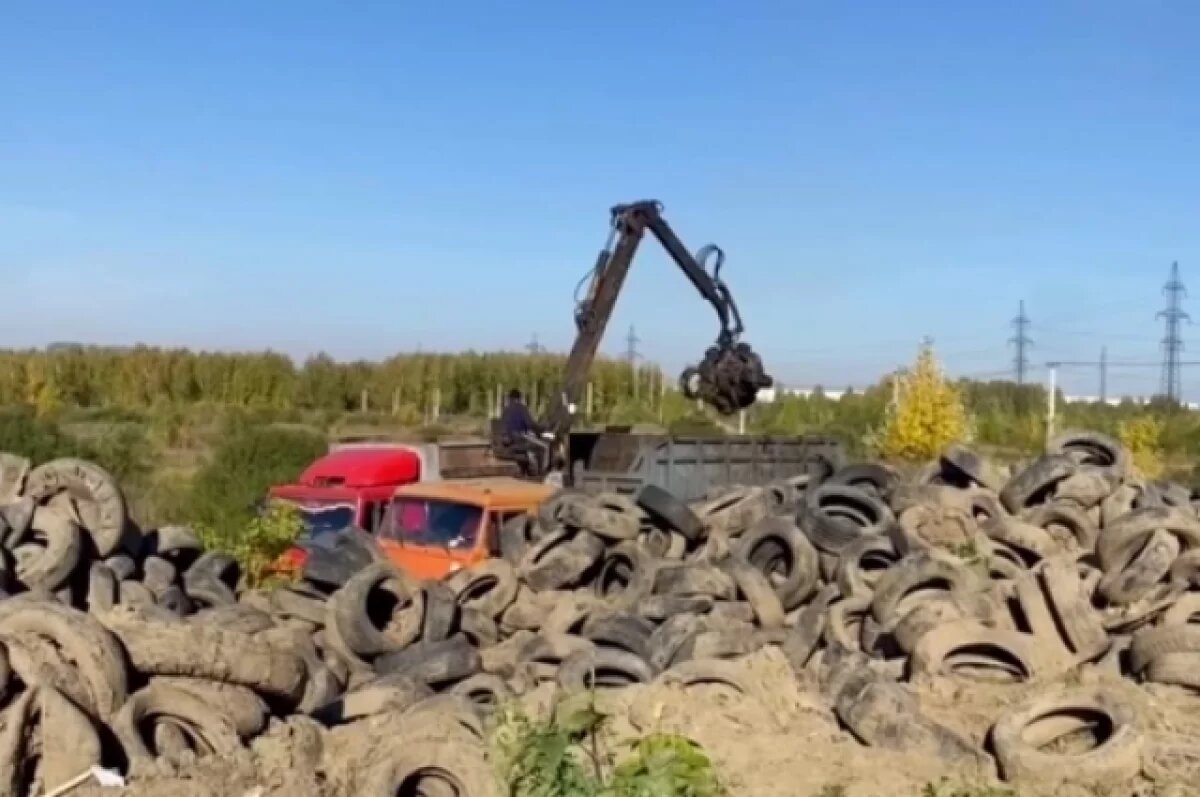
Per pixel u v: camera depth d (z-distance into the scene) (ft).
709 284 81.30
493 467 75.41
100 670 29.07
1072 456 58.75
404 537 61.41
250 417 186.19
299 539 64.95
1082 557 50.21
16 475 46.06
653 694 35.04
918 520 53.67
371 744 31.68
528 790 21.09
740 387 80.89
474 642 50.11
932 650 40.16
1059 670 39.96
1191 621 43.29
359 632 46.62
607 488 71.72
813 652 44.47
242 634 32.94
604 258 80.79
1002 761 32.94
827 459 78.89
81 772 27.48
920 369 129.80
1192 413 184.85
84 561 41.86
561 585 54.29
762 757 32.30
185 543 51.29
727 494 62.18
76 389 216.33
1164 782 32.19
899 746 33.58
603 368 205.16
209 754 29.60
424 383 223.30
